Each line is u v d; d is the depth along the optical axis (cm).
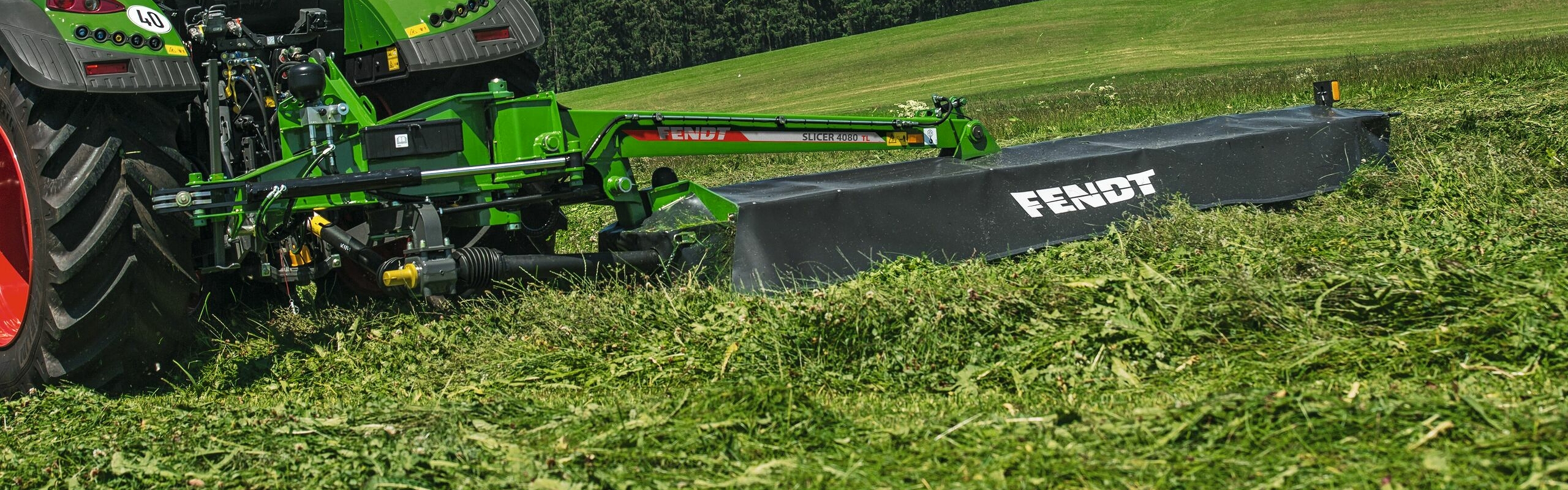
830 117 561
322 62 480
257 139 496
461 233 539
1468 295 349
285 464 301
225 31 491
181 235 451
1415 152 636
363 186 441
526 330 452
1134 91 1677
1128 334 358
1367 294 360
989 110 1681
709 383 359
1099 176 556
